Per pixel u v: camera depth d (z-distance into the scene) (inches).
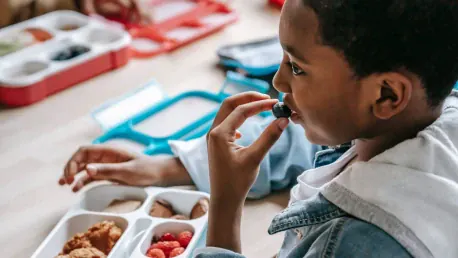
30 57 62.0
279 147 47.9
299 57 24.8
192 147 47.6
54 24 68.7
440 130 25.6
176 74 64.7
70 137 54.9
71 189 48.7
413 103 24.6
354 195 25.3
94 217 43.6
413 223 23.9
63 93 61.1
